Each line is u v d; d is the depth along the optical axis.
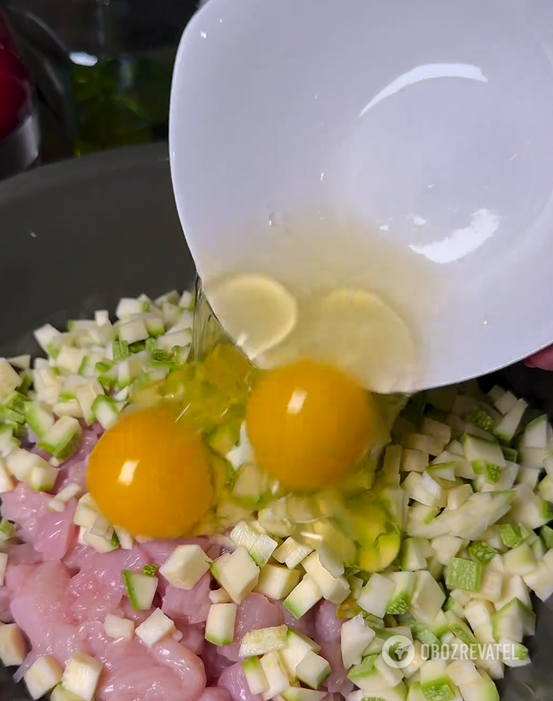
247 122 0.22
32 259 0.32
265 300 0.23
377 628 0.26
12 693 0.26
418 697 0.26
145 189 0.32
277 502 0.26
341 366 0.24
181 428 0.26
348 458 0.25
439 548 0.28
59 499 0.28
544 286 0.21
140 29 0.37
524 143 0.22
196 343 0.28
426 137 0.23
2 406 0.32
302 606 0.26
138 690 0.25
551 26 0.20
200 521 0.27
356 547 0.27
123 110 0.37
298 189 0.23
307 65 0.22
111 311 0.35
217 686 0.26
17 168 0.34
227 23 0.21
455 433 0.30
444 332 0.23
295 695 0.25
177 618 0.26
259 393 0.26
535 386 0.32
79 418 0.32
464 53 0.22
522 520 0.29
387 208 0.24
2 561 0.28
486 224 0.23
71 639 0.26
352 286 0.24
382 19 0.21
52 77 0.36
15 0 0.35
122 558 0.27
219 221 0.23
